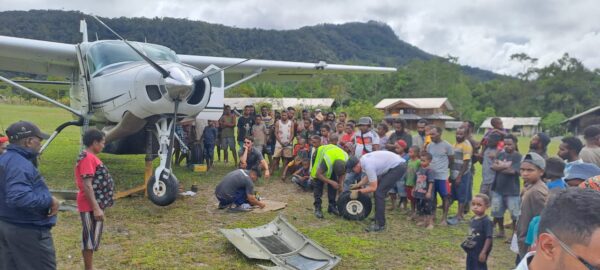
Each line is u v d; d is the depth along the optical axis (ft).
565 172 10.21
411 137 22.29
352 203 18.72
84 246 11.21
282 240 15.29
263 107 31.53
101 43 21.75
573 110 207.21
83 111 24.02
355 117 106.22
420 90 217.56
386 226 18.08
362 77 224.94
